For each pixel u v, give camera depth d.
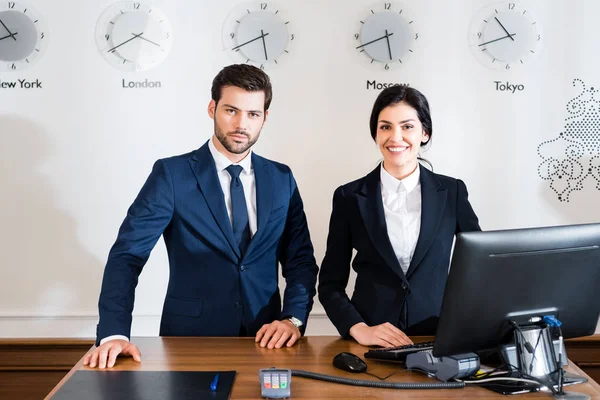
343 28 3.53
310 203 3.59
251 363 2.00
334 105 3.56
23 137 3.52
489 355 1.99
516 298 1.79
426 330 2.35
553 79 3.58
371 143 3.58
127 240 2.32
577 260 1.81
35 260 3.56
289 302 2.39
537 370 1.81
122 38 3.49
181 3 3.50
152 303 3.60
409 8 3.53
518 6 3.55
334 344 2.21
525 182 3.61
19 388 3.62
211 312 2.39
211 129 3.55
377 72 3.55
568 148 3.60
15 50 3.49
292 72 3.54
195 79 3.53
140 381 1.82
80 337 3.59
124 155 3.54
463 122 3.58
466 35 3.55
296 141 3.57
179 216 2.39
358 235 2.43
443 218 2.40
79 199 3.55
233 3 3.51
